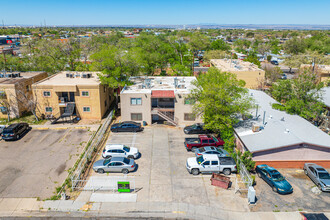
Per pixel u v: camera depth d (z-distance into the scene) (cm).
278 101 3988
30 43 9050
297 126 2964
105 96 4209
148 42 7231
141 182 2333
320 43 10612
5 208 2009
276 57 10350
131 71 4506
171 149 3000
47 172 2500
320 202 2106
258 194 2200
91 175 2436
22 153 2873
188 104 3634
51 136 3338
